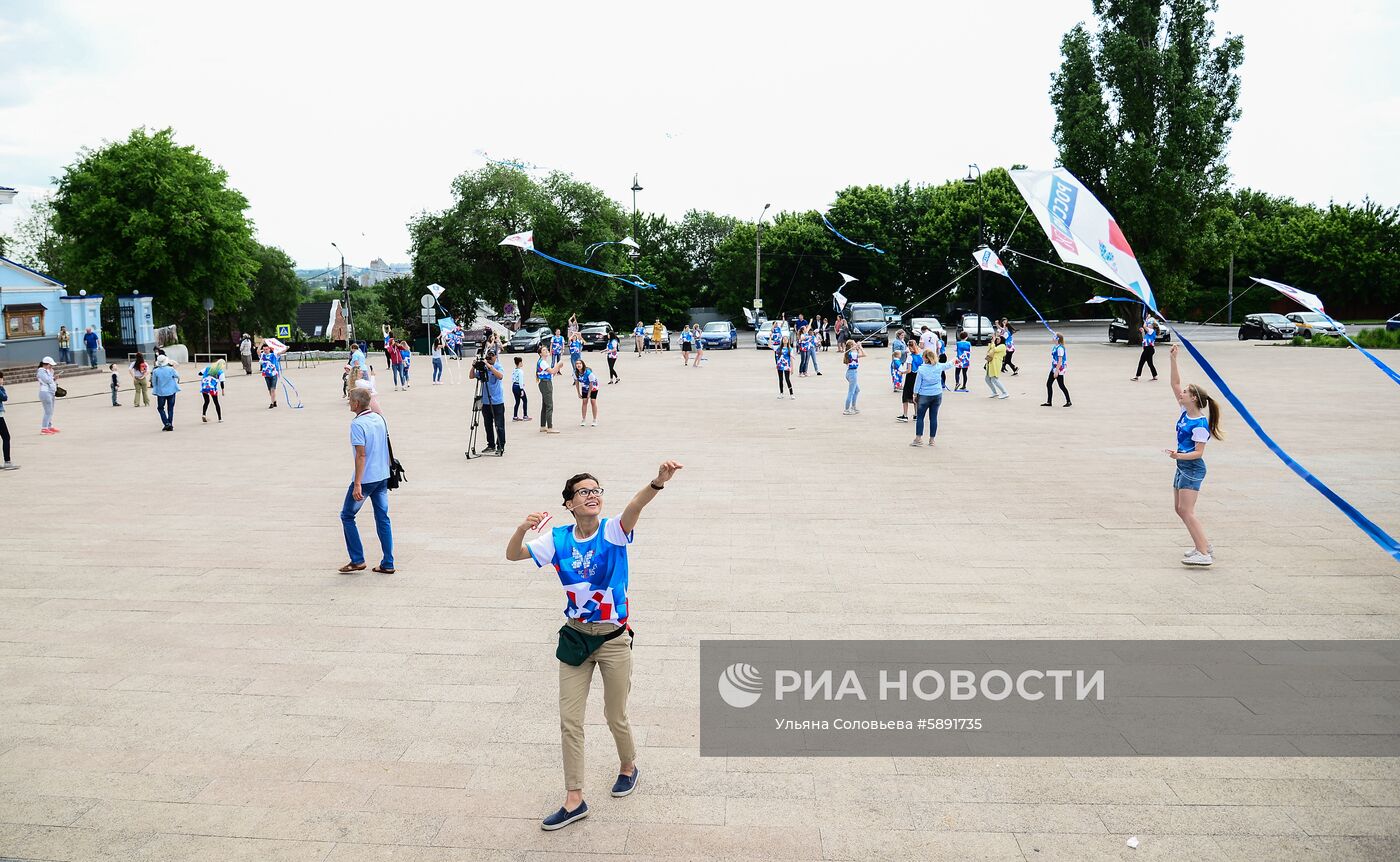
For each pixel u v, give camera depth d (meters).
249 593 8.09
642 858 4.19
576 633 4.53
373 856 4.24
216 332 64.50
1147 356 27.03
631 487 12.61
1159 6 41.88
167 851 4.30
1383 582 7.92
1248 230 63.91
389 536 8.59
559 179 60.34
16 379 33.41
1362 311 62.22
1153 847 4.21
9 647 6.85
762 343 49.06
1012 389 25.25
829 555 9.01
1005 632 6.86
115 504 11.95
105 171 47.84
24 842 4.38
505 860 4.19
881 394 24.98
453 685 6.10
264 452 16.48
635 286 63.81
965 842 4.27
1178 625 6.95
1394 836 4.27
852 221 65.75
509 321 56.78
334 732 5.46
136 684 6.16
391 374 35.62
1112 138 42.62
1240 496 11.37
